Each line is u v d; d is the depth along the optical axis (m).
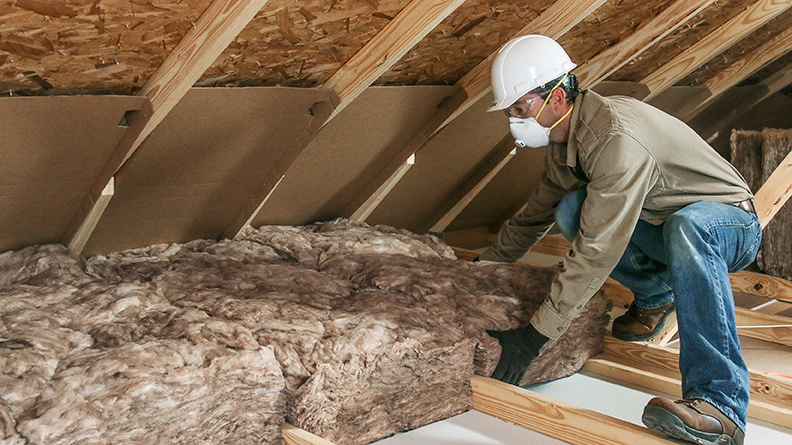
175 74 1.78
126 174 2.12
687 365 1.66
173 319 1.74
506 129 3.21
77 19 1.49
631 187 1.75
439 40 2.29
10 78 1.61
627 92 3.50
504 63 1.95
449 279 2.24
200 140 2.16
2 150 1.76
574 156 1.93
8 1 1.36
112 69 1.72
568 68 1.92
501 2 2.19
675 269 1.69
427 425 1.88
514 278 2.29
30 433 1.22
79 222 2.19
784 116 4.40
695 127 4.34
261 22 1.78
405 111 2.64
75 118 1.78
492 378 1.98
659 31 2.76
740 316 2.69
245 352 1.56
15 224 2.09
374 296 2.11
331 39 2.01
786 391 2.01
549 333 1.89
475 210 4.01
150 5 1.54
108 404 1.33
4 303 1.79
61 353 1.54
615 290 2.91
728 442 1.58
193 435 1.47
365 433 1.75
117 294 1.90
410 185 3.22
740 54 3.68
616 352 2.38
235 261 2.43
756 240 1.88
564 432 1.78
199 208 2.52
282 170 2.47
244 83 2.10
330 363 1.64
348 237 2.72
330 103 2.26
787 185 2.41
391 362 1.74
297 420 1.62
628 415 1.94
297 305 1.94
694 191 1.84
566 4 2.30
